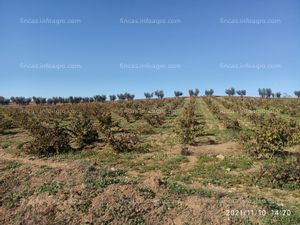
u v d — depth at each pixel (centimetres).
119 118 3372
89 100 7031
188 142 1766
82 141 1766
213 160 1402
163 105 4897
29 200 1004
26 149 1598
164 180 1094
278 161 1282
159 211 873
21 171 1247
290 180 1091
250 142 1564
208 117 3256
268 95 6850
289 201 947
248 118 2861
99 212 884
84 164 1267
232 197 947
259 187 1065
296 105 3816
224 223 801
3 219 922
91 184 1038
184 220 833
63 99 6906
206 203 889
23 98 6906
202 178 1174
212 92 8194
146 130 2217
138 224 830
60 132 1698
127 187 995
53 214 904
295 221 802
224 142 1811
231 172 1233
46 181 1123
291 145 1584
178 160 1409
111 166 1359
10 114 3625
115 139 1656
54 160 1474
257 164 1316
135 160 1449
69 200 957
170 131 2269
